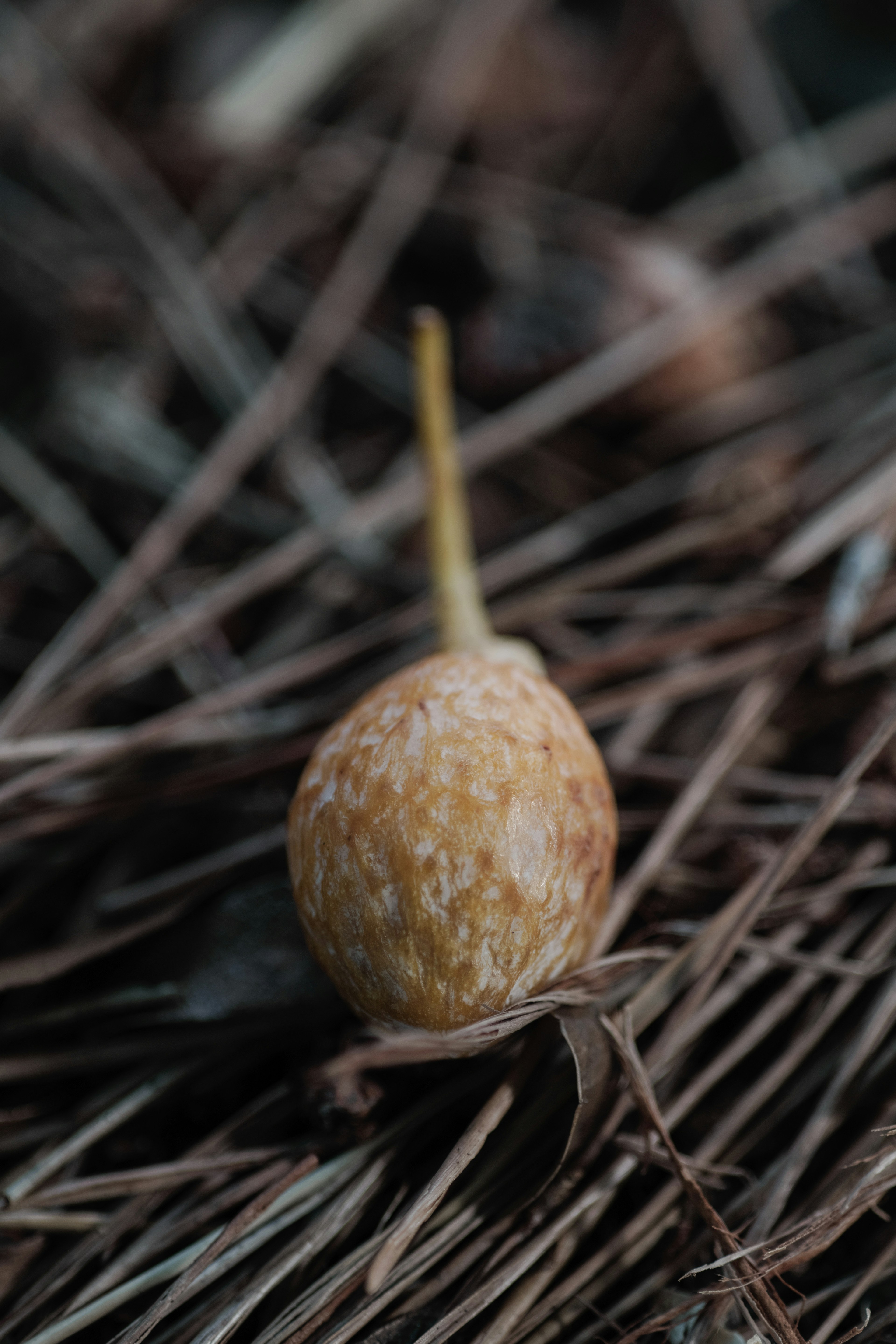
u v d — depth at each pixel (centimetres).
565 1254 28
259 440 33
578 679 31
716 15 41
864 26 42
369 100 40
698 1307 27
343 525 32
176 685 32
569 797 28
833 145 39
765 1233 28
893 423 32
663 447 33
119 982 30
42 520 33
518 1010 27
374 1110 28
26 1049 29
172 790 30
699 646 31
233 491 33
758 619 31
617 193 40
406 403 34
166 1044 29
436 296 36
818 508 32
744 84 40
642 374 33
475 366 34
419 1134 28
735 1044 29
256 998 29
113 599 32
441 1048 28
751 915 29
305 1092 28
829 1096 28
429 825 27
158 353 34
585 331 33
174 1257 28
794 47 42
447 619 30
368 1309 27
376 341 35
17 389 34
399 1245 27
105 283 34
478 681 28
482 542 33
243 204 37
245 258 36
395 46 41
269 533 33
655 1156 28
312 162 38
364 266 36
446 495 30
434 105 39
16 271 35
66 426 33
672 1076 29
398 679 28
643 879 29
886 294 36
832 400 33
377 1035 28
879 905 29
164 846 30
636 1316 28
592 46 42
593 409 33
